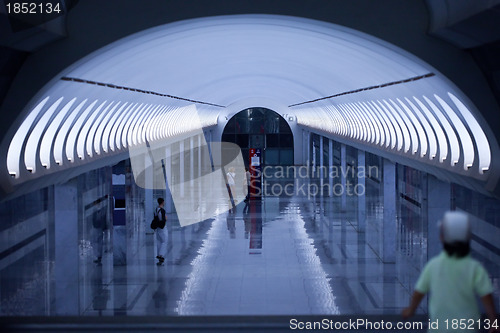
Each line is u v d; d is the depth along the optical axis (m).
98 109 14.95
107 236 21.00
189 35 13.13
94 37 9.50
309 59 19.06
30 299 15.14
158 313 15.01
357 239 24.89
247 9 9.62
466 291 5.72
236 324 9.70
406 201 22.06
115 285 18.03
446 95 11.85
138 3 9.53
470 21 7.77
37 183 12.02
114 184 20.61
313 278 18.52
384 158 20.52
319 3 9.69
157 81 20.03
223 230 27.25
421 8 9.55
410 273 19.03
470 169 11.99
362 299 16.12
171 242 24.62
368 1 9.63
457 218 5.75
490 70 9.24
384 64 13.19
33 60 9.43
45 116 11.56
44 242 16.06
